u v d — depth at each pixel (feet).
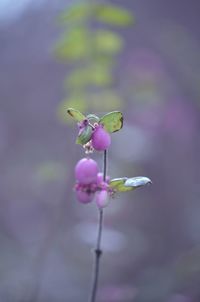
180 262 2.47
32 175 3.67
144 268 2.95
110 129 1.40
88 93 2.40
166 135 3.74
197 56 3.52
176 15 4.48
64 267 2.95
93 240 2.61
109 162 3.34
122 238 2.71
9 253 3.08
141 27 3.90
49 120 4.17
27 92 4.40
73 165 2.73
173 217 3.51
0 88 4.44
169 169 3.75
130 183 1.40
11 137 4.20
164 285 2.42
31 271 2.67
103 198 1.41
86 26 2.28
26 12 4.75
